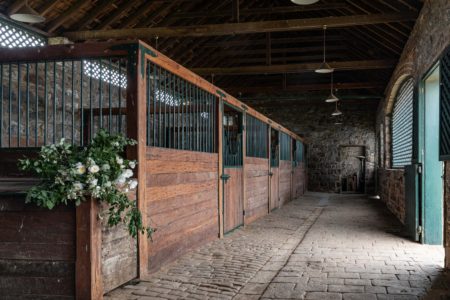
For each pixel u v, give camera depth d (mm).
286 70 11758
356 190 17812
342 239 5828
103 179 2771
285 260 4441
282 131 11078
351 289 3367
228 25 8617
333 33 14094
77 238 2771
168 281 3512
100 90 3479
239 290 3332
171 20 10500
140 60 3443
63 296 2803
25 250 2844
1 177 3559
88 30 8664
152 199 3709
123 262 3311
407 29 8078
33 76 7375
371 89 15500
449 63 4012
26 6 5695
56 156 2807
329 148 18094
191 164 4699
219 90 5711
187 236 4598
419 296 3189
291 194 12922
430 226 5449
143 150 3502
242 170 6961
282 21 8328
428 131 5562
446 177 4129
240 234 6152
